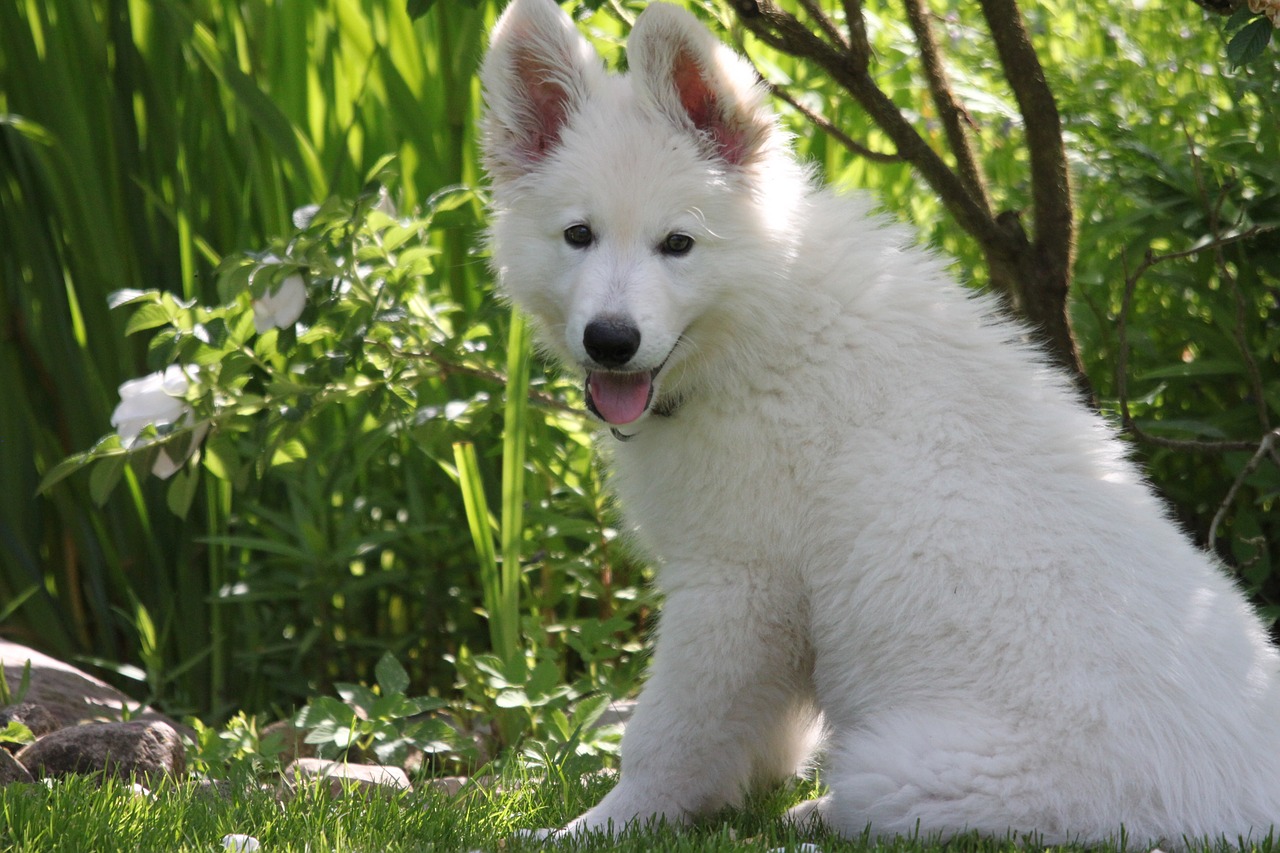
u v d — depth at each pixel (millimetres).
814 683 4184
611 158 4039
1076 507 3787
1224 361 5793
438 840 3711
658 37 4086
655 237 4035
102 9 6812
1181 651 3605
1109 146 6375
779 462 3971
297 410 5414
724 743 4086
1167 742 3504
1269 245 5980
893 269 4191
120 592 6934
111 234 6707
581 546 6551
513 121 4332
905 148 5215
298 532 6422
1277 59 5664
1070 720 3514
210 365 5387
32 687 5457
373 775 4738
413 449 6793
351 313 5359
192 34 6309
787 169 4328
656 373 4078
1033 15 7496
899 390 3961
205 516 6754
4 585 7012
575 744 4996
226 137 6859
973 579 3682
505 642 5582
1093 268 6676
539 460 6297
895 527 3787
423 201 6508
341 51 7012
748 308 4055
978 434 3900
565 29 4293
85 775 4430
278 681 6613
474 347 6074
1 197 6844
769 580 4008
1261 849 3330
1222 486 6070
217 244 6863
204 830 3709
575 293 4062
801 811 4160
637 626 6465
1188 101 6605
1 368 6844
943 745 3553
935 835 3518
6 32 6688
